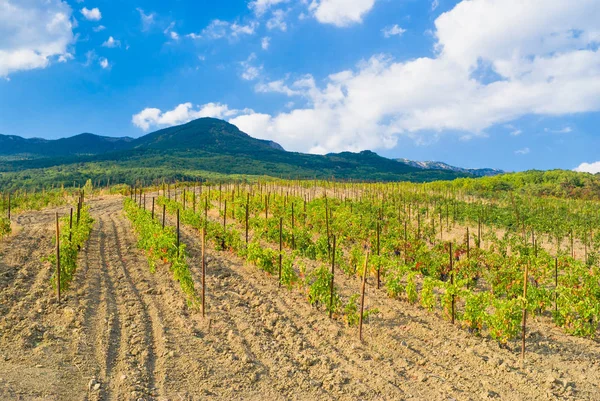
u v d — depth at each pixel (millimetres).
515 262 17578
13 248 19297
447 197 54781
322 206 33719
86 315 11539
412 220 37500
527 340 11344
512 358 10141
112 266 17328
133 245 21875
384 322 12438
